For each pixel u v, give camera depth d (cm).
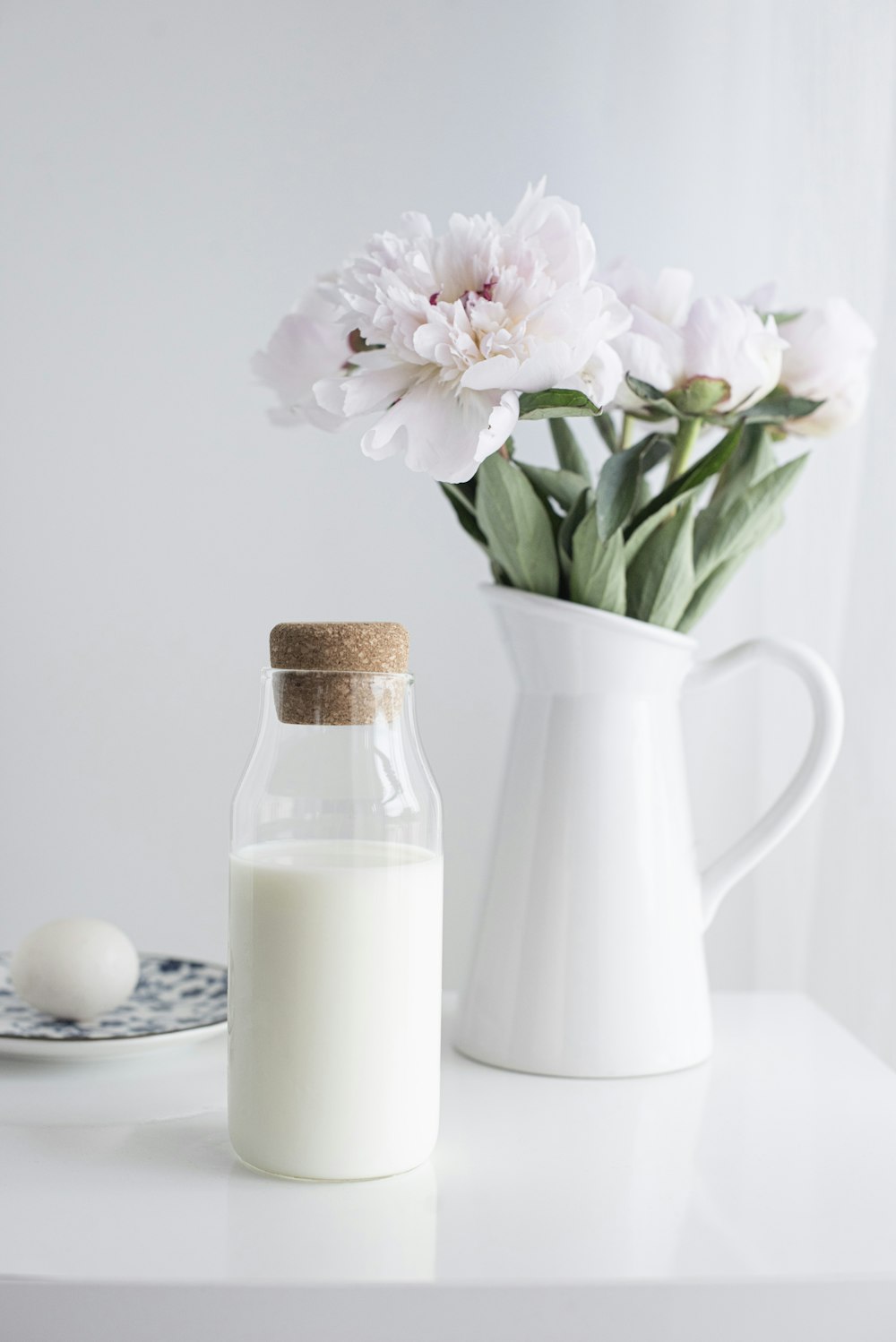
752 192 115
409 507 118
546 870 78
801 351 79
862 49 104
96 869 121
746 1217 65
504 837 80
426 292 69
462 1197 66
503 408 67
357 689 67
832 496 108
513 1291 60
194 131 117
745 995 95
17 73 116
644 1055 78
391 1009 66
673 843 79
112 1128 72
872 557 103
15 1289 59
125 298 118
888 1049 100
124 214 117
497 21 116
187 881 121
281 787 67
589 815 78
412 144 117
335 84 117
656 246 116
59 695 120
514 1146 71
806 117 110
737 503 80
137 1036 77
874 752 103
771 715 117
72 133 117
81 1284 59
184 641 119
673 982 79
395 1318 59
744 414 78
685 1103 76
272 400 118
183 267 117
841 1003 106
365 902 66
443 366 68
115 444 118
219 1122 73
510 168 116
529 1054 78
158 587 119
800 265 112
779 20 113
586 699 79
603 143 116
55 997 83
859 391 80
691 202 116
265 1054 66
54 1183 66
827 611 109
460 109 116
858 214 105
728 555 80
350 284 70
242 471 118
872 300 104
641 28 115
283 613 119
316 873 66
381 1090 66
